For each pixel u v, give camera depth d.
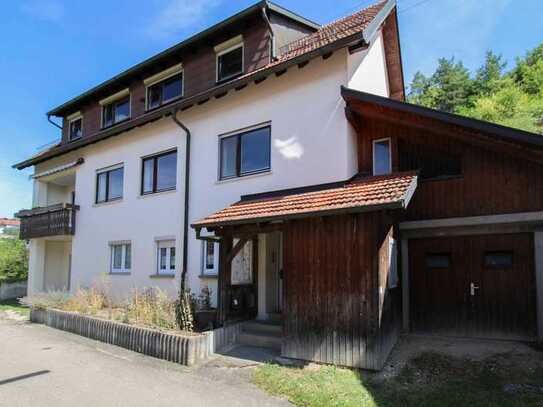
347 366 6.90
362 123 9.74
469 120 7.78
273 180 10.31
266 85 10.80
